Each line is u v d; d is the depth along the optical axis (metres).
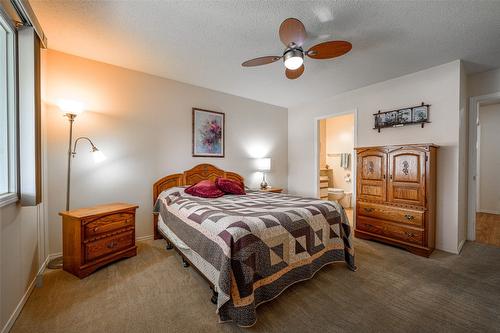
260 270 1.55
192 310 1.58
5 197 1.40
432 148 2.64
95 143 2.72
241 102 4.17
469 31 2.07
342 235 2.28
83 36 2.20
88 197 2.67
